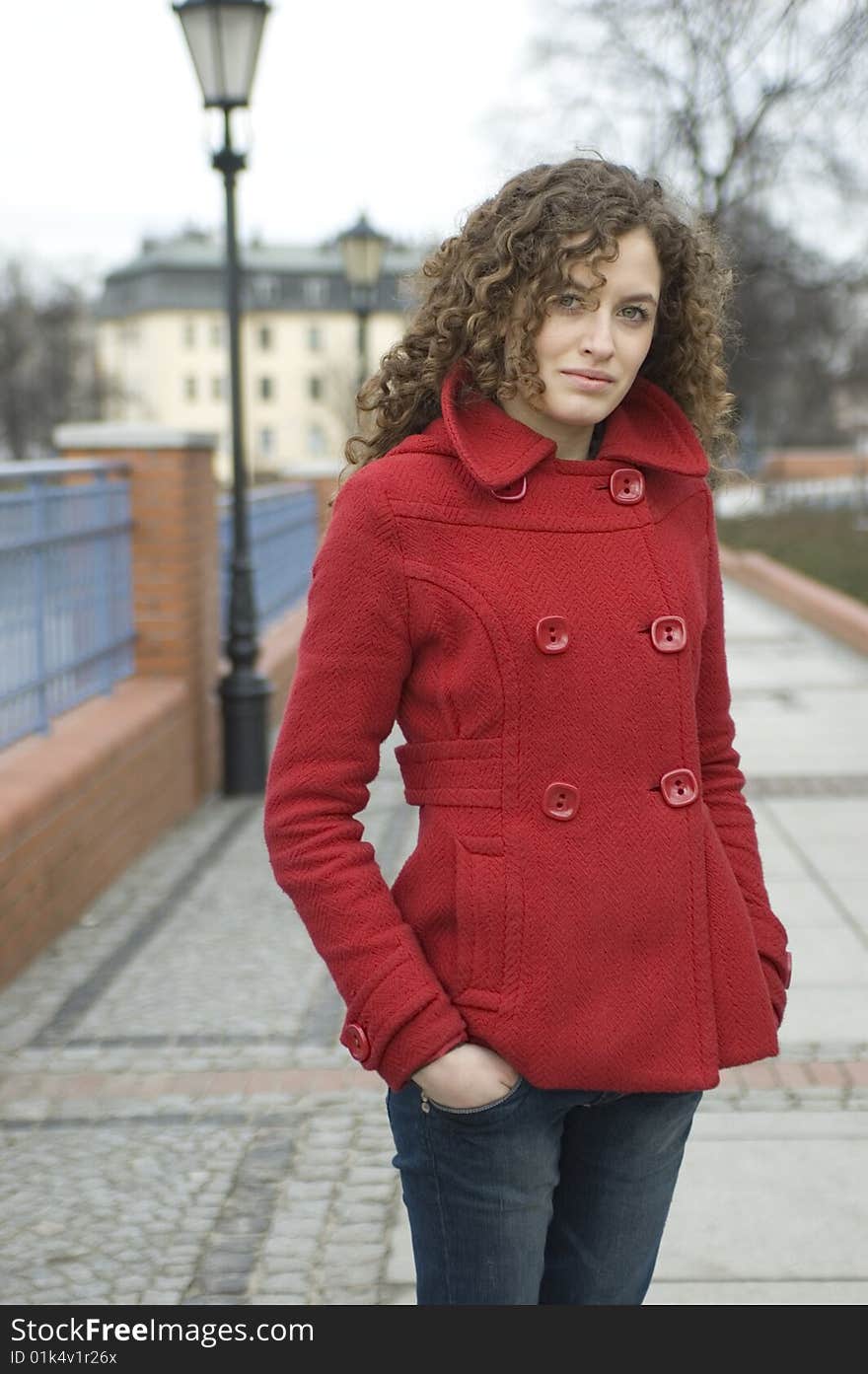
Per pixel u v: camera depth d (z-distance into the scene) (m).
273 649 9.41
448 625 1.58
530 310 1.59
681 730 1.62
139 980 4.59
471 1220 1.64
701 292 1.78
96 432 6.65
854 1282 2.79
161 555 6.76
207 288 96.94
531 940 1.56
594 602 1.58
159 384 97.31
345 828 1.61
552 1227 1.76
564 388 1.61
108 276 102.69
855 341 35.25
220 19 7.01
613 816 1.58
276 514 10.93
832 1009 4.23
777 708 9.48
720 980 1.65
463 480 1.61
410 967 1.56
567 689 1.56
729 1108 3.59
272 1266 2.88
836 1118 3.53
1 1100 3.72
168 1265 2.88
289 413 97.50
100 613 6.29
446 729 1.60
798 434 53.44
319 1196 3.17
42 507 5.50
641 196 1.63
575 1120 1.71
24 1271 2.86
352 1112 3.62
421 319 1.74
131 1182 3.25
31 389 53.22
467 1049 1.57
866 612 12.84
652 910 1.59
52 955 4.84
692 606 1.66
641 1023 1.58
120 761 5.76
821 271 20.36
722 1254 2.90
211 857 6.07
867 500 33.56
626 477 1.65
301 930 5.09
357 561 1.59
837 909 5.18
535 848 1.56
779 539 23.02
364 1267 2.87
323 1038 4.11
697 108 13.84
